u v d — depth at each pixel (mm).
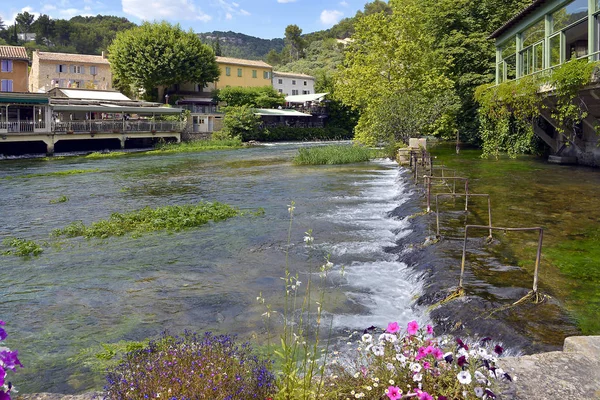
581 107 17719
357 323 6598
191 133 52375
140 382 3645
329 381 3664
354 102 39219
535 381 3871
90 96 52094
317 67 130375
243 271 9062
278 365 5094
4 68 52719
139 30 59781
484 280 7371
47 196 18703
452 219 11609
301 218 13422
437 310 6492
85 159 35844
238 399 3443
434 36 38156
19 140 37312
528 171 20422
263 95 68500
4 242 11398
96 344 6238
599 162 21328
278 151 42875
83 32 157625
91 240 11734
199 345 4387
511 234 10125
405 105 33344
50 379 5375
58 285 8586
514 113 22453
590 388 3773
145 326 6766
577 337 4672
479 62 35031
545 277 7477
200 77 62781
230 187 20188
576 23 17141
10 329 6773
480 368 3270
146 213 14086
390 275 8617
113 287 8406
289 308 7184
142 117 57500
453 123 37156
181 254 10305
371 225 12453
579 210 12398
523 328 5707
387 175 23031
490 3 34500
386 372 3428
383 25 37656
